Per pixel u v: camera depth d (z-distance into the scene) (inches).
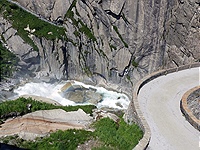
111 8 1973.4
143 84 1087.6
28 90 2079.2
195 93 1032.2
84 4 2084.2
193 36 1871.3
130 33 2015.3
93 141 936.3
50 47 2149.4
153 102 993.5
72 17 2153.1
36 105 1218.0
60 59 2162.9
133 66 2091.5
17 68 2156.7
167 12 1951.3
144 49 2036.2
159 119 908.6
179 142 814.5
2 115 1108.5
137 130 877.2
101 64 2133.4
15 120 1094.4
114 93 2101.4
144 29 1982.0
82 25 2130.9
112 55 2095.2
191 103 1016.9
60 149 914.7
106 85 2149.4
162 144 801.6
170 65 2037.4
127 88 2111.2
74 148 920.9
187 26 1883.6
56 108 1259.2
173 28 1969.7
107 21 2034.9
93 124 1062.4
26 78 2162.9
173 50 1996.8
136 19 1967.3
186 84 1115.3
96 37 2105.1
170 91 1064.2
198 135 845.8
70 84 2161.7
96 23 2082.9
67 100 2012.8
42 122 1080.8
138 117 885.2
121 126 961.5
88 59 2155.5
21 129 1029.2
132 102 948.6
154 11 1937.7
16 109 1143.0
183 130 864.3
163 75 1170.6
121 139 885.8
